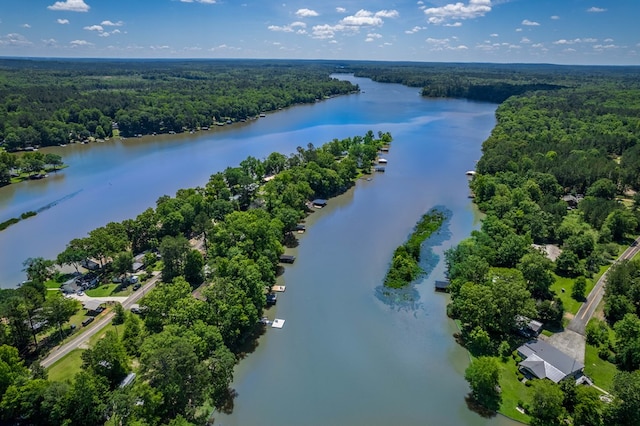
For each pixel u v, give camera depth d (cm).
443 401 8669
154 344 8138
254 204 17550
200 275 12525
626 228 15250
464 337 10469
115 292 12000
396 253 14300
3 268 13912
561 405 8000
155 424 7275
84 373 7712
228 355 8656
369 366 9612
